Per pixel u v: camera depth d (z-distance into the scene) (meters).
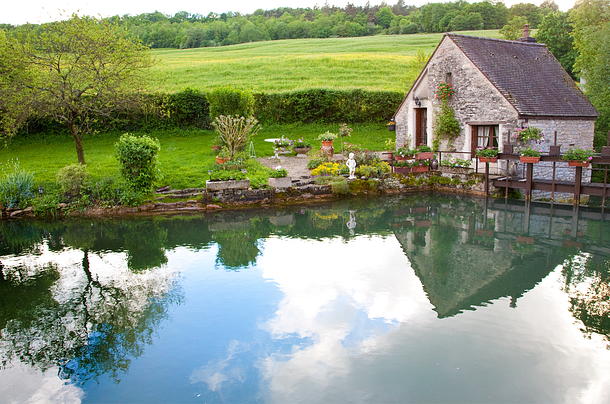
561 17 32.84
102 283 9.03
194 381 5.73
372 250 10.82
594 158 13.74
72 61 15.36
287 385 5.57
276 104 26.89
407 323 7.08
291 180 16.70
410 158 17.95
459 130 18.23
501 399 5.19
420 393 5.34
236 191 15.52
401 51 47.50
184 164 18.47
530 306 7.57
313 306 7.75
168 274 9.43
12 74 14.69
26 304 8.09
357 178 17.41
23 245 11.77
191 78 34.19
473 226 13.06
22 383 5.77
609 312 7.30
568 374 5.65
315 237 12.02
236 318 7.37
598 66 19.67
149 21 77.19
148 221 13.80
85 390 5.61
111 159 18.91
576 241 11.34
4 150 21.34
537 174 16.42
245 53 50.44
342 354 6.25
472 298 7.97
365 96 27.44
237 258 10.35
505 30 38.69
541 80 17.80
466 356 6.11
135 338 6.82
